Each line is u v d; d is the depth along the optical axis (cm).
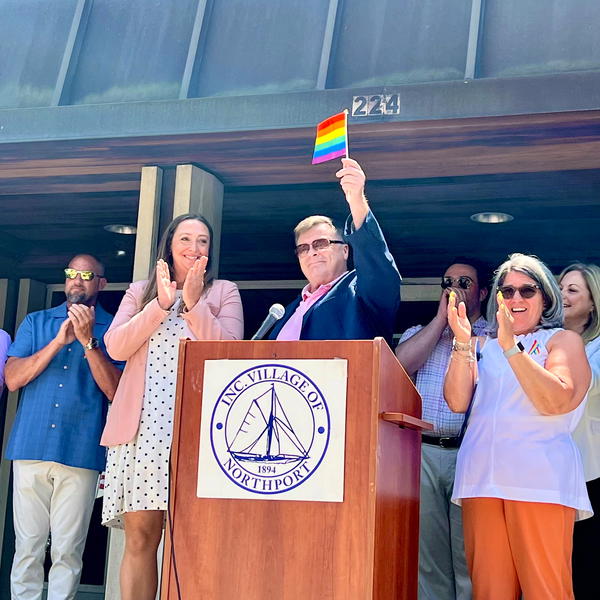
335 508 257
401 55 462
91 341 476
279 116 457
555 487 322
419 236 616
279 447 264
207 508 265
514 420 334
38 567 484
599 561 452
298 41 483
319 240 396
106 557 648
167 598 263
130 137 480
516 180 509
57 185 557
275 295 692
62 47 521
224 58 490
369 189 536
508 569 328
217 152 491
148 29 512
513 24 450
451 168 495
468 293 481
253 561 259
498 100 429
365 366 263
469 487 334
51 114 490
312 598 254
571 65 435
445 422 448
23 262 714
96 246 694
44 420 482
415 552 320
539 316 354
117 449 366
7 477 701
